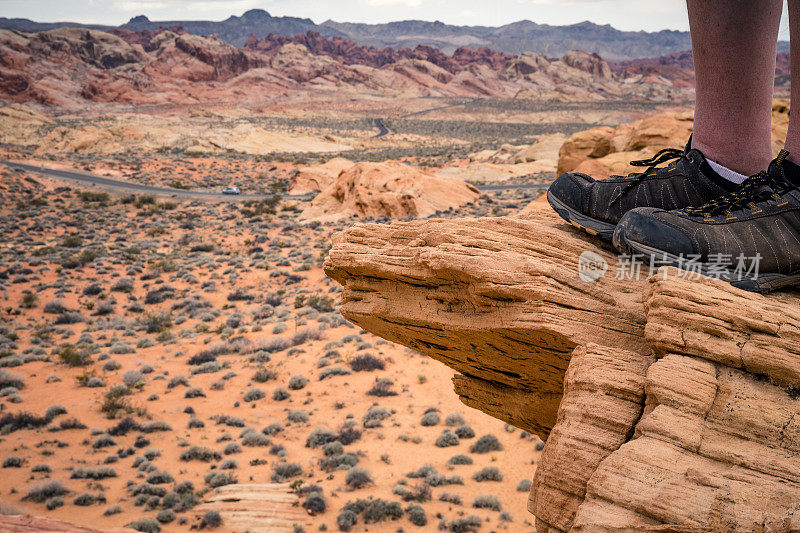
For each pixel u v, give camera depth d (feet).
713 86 9.04
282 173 324.60
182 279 149.89
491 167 306.55
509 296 9.66
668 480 6.39
